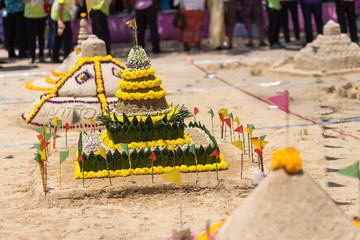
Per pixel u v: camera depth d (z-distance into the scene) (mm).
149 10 18688
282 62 15164
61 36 16578
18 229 5145
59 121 7719
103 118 6766
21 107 10859
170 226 5172
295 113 9805
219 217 5395
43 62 17047
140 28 18875
